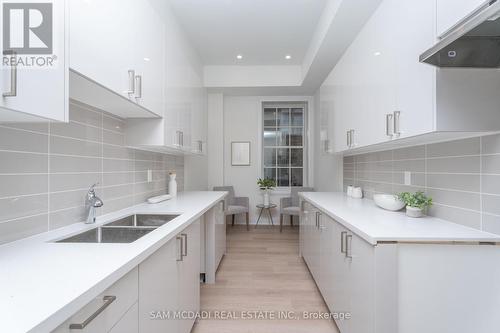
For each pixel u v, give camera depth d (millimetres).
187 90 2658
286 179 5285
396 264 1227
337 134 2686
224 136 5223
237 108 5219
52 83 900
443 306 1232
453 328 1236
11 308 596
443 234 1272
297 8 2715
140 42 1574
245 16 2861
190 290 1735
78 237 1337
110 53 1253
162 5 2414
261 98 5168
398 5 1495
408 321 1233
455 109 1195
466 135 1352
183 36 3004
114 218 1666
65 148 1393
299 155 5285
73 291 677
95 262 878
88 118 1579
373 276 1241
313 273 2594
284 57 4020
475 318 1236
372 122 1846
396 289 1224
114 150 1861
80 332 681
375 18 1795
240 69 4387
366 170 2820
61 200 1364
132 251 988
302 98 5105
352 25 2475
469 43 1042
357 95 2127
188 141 2682
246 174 5219
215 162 5000
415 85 1340
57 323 590
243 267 3004
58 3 926
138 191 2240
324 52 3082
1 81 715
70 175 1429
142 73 1604
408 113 1404
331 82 2926
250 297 2320
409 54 1388
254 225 5117
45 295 655
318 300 2271
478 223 1355
